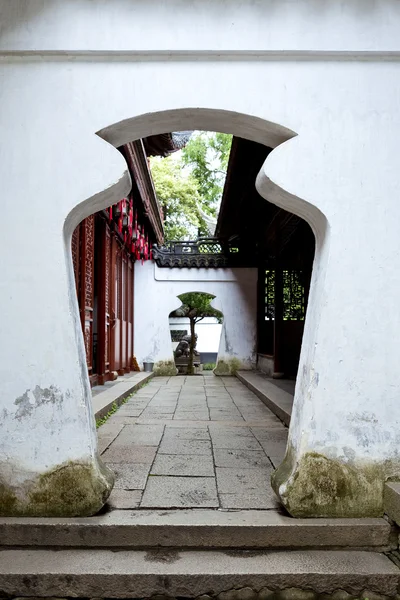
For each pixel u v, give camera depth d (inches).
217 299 503.8
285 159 114.5
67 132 114.3
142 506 114.5
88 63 115.8
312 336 115.6
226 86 115.6
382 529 105.4
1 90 115.1
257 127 120.9
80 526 103.8
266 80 116.3
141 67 115.9
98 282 338.0
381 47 115.3
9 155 114.1
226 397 326.0
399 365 113.2
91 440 111.7
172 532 103.9
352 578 96.0
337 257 113.7
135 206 345.1
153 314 502.6
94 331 366.9
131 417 239.0
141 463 151.9
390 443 111.4
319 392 111.4
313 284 123.6
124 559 99.7
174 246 500.1
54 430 110.0
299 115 115.6
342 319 112.7
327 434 110.7
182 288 504.4
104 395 274.1
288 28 115.4
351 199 114.7
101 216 325.1
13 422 110.1
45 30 114.3
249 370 496.1
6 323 111.4
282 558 101.0
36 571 94.9
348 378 112.1
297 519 108.2
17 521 105.2
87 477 108.7
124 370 441.1
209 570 95.9
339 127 115.8
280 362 404.5
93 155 113.9
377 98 116.7
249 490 127.0
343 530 105.1
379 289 113.7
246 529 104.3
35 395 110.6
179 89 115.4
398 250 114.5
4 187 113.4
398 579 96.1
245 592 95.3
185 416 244.1
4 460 109.3
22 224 112.9
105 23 114.6
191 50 114.3
